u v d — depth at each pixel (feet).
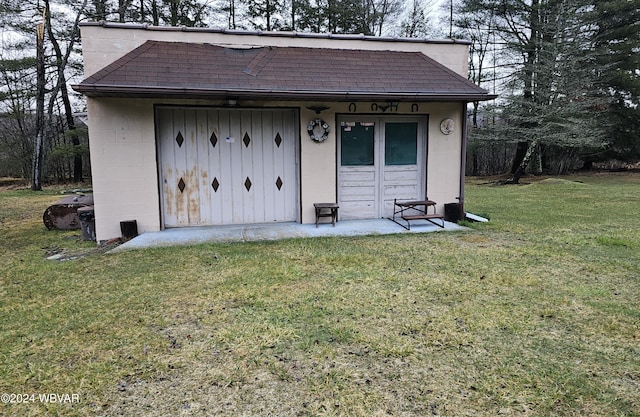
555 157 69.26
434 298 12.71
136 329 10.71
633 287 13.67
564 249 18.75
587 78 56.24
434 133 25.34
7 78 55.36
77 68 56.80
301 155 23.93
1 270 16.24
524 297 12.79
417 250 18.60
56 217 25.20
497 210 31.86
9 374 8.68
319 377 8.46
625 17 60.49
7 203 38.70
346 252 18.20
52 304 12.53
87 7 53.01
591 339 10.06
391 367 8.82
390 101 23.32
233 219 24.23
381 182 25.58
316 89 21.03
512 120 60.54
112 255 18.12
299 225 24.04
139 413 7.39
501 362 9.02
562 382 8.25
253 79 21.01
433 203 24.03
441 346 9.72
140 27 22.41
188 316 11.49
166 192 23.15
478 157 73.92
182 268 16.03
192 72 20.66
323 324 10.88
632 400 7.68
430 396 7.82
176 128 22.99
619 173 68.18
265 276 14.87
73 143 61.82
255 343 9.89
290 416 7.27
